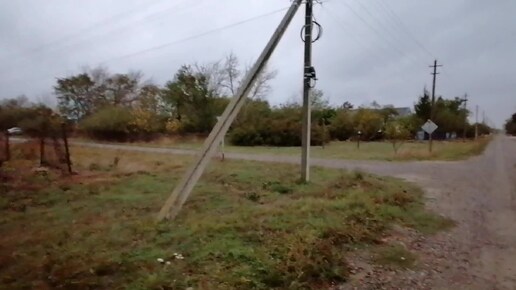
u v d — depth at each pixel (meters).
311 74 12.24
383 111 63.53
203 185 12.00
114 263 5.28
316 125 42.88
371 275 5.39
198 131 46.84
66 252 5.81
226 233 6.57
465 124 66.31
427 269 5.69
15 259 5.66
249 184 12.15
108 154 24.34
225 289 4.60
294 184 11.90
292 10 10.02
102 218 7.95
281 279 4.89
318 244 5.94
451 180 14.77
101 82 62.25
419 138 55.97
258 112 44.78
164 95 48.50
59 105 60.91
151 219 7.61
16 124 38.34
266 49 9.52
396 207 9.16
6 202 9.49
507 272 5.63
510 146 47.56
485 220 8.69
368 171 16.89
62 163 16.27
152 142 41.66
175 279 4.83
